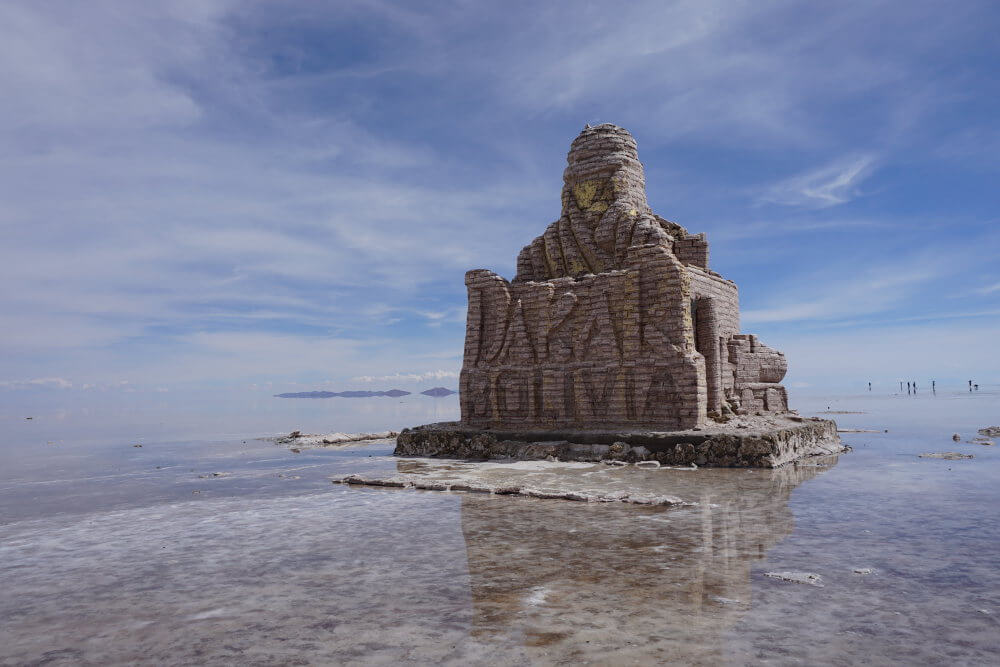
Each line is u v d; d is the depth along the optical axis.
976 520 13.32
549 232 35.75
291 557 11.48
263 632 7.79
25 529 14.57
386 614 8.33
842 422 49.16
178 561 11.41
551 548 11.70
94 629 8.05
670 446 24.81
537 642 7.25
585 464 24.97
